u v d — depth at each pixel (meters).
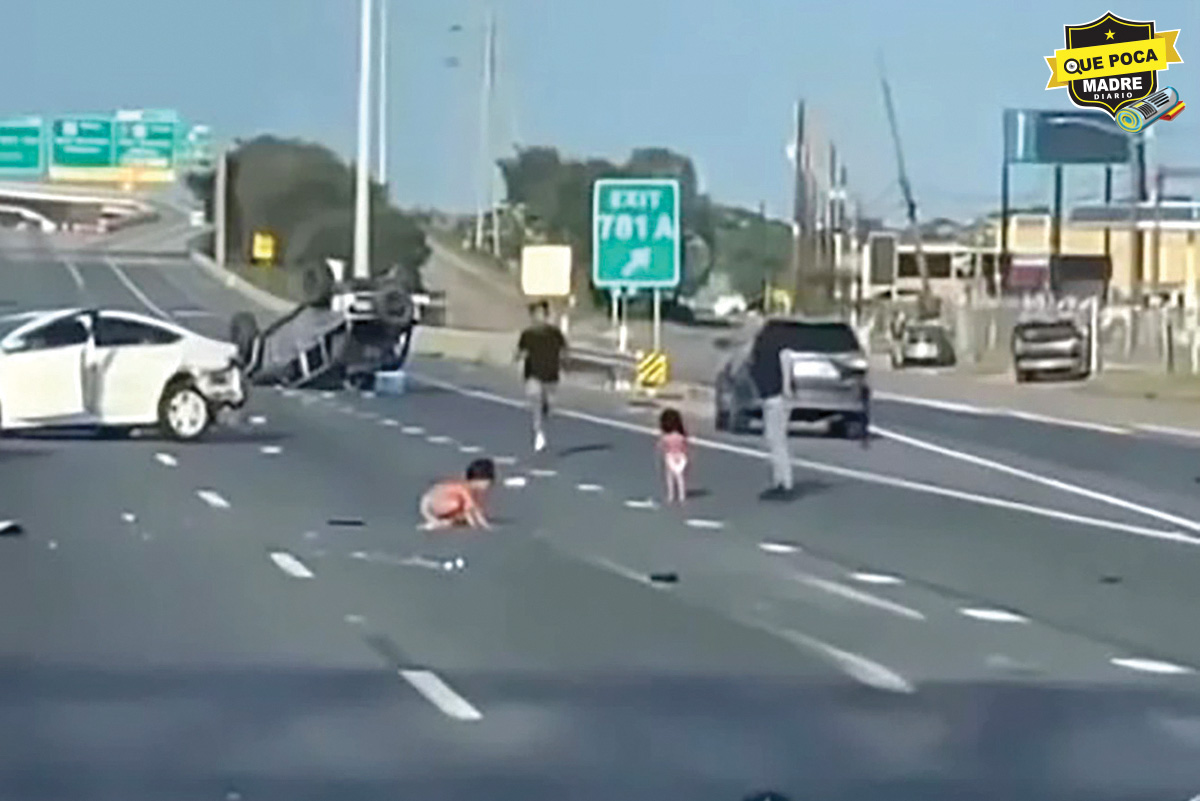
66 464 80.25
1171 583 50.84
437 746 30.42
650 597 46.94
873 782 28.25
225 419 103.19
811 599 47.00
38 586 47.44
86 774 28.34
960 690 35.66
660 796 27.17
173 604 44.81
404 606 44.94
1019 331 175.00
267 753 29.83
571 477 78.44
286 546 55.56
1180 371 184.12
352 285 141.50
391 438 97.25
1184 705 34.47
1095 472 87.25
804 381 101.81
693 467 83.81
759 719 32.75
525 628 42.03
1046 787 28.11
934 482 80.38
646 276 129.62
